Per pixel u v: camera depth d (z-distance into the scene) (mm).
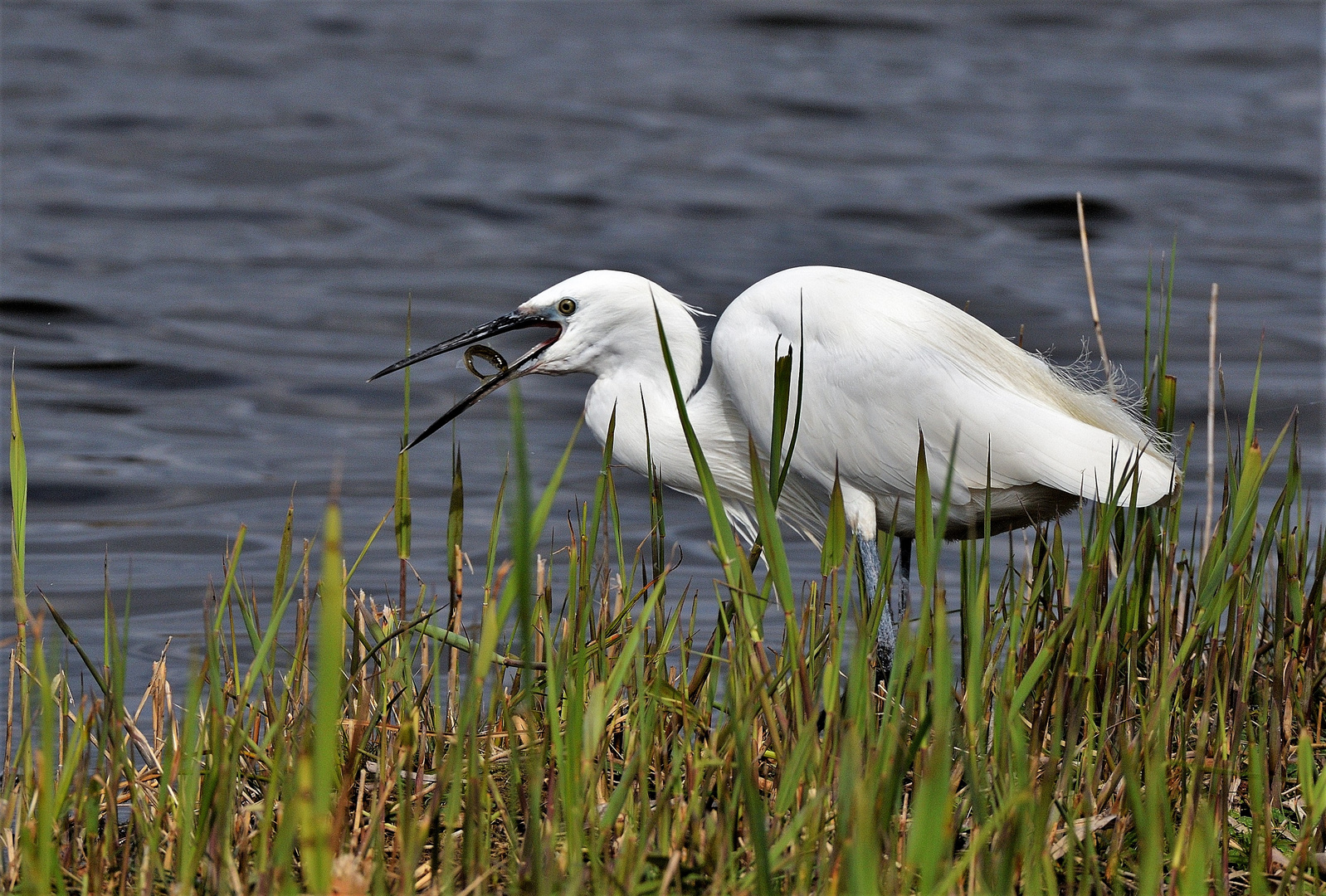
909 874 4719
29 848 4816
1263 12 52094
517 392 4141
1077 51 44094
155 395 16359
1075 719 6074
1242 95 38531
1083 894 5160
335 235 24125
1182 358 18406
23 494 5715
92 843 5336
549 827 5090
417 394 16922
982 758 5879
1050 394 8203
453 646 6285
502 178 28047
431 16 45531
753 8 48844
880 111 35312
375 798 5871
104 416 15453
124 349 17812
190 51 38156
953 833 5129
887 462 8195
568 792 5066
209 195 26047
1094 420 8148
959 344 8141
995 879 5055
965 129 33812
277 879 4617
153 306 19734
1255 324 19953
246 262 22250
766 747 6469
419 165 28766
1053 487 7812
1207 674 6344
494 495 13383
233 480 13547
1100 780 6242
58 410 15547
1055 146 32250
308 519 12500
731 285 21344
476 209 25891
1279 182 29547
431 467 14234
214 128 30734
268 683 6297
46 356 17406
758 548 6707
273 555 11508
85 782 5719
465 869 5238
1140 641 7008
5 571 10938
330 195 26422
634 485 14148
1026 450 7844
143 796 6031
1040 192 27906
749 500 9250
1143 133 33781
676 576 11289
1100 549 6281
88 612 10125
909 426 8078
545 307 8672
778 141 32125
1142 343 18984
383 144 30219
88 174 26797
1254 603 6770
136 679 8922
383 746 6262
